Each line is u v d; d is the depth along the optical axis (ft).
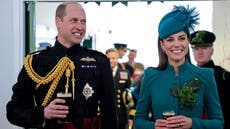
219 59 19.93
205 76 13.39
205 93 13.38
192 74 13.44
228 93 16.84
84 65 12.92
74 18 12.41
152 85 13.71
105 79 13.16
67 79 12.60
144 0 19.04
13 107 12.48
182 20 13.05
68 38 12.68
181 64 13.56
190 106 13.01
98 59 13.29
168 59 13.73
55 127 12.05
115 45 27.81
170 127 12.28
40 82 12.55
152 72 13.88
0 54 19.01
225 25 19.39
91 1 19.24
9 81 18.98
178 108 13.11
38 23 21.16
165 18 13.48
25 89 12.69
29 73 12.70
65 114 11.51
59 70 12.62
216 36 19.67
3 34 19.01
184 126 12.42
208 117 13.44
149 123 13.35
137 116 13.89
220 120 13.14
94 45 25.04
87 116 12.48
